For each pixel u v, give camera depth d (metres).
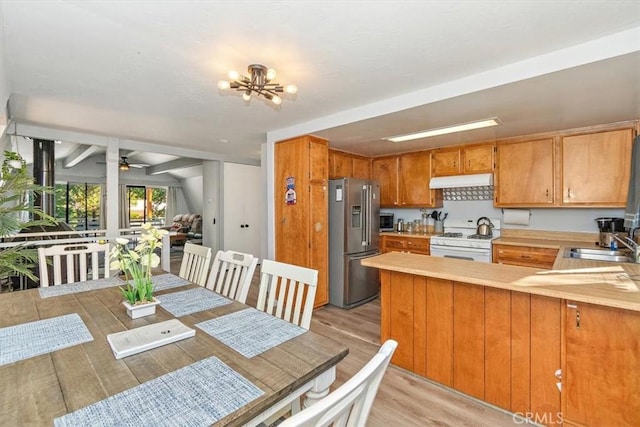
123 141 4.53
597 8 1.52
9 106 3.01
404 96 2.70
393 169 4.82
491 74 2.22
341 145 4.21
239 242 6.31
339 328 3.19
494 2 1.49
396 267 2.21
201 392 0.86
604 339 1.57
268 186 4.10
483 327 1.97
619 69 1.91
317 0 1.49
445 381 2.13
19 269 2.72
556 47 1.91
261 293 1.82
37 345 1.14
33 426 0.72
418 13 1.58
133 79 2.41
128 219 9.63
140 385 0.89
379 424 1.78
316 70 2.23
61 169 7.88
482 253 3.71
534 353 1.78
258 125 3.71
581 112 2.74
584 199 3.23
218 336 1.23
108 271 2.41
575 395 1.65
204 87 2.55
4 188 2.80
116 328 1.30
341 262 3.87
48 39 1.84
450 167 4.23
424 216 4.85
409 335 2.32
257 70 2.16
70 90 2.62
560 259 2.54
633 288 1.59
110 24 1.69
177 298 1.71
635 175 2.36
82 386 0.89
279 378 0.94
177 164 7.68
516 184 3.68
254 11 1.58
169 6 1.54
